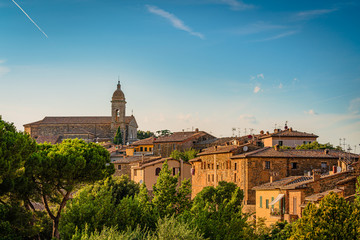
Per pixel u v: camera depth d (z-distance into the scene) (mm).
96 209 42312
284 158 84562
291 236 37750
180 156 122562
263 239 45906
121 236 32938
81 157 60344
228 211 41188
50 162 58062
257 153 85500
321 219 37562
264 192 70312
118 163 128875
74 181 61312
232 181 89562
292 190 62531
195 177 107750
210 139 145375
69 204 43594
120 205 43688
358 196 46719
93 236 33906
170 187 56781
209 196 79688
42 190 60094
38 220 61750
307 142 116625
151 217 44281
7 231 48812
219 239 37969
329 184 61031
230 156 90938
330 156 86188
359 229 36750
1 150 45406
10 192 54906
